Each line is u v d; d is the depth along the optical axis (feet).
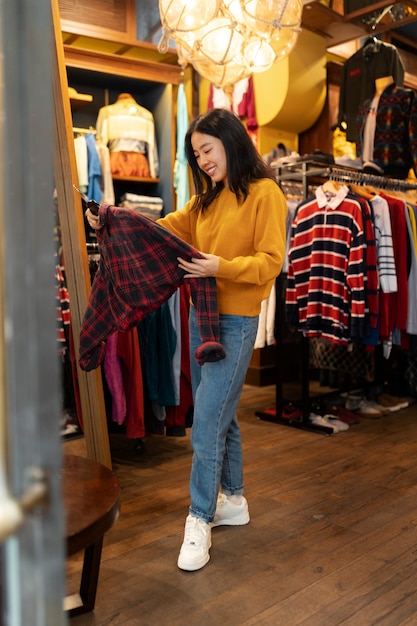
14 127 1.78
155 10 13.94
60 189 7.63
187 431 11.48
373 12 13.08
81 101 13.47
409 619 5.11
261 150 15.46
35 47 1.81
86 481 4.35
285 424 11.79
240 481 7.07
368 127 14.44
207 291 5.88
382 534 6.82
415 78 17.99
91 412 7.89
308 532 6.89
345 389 12.40
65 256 7.71
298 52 14.53
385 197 11.86
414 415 12.69
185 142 6.37
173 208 14.76
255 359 15.28
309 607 5.30
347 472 8.98
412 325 11.87
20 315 1.78
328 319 10.72
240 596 5.51
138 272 6.10
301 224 11.12
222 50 11.16
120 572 5.98
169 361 9.20
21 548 1.83
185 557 5.99
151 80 14.19
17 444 1.80
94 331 6.42
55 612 1.89
